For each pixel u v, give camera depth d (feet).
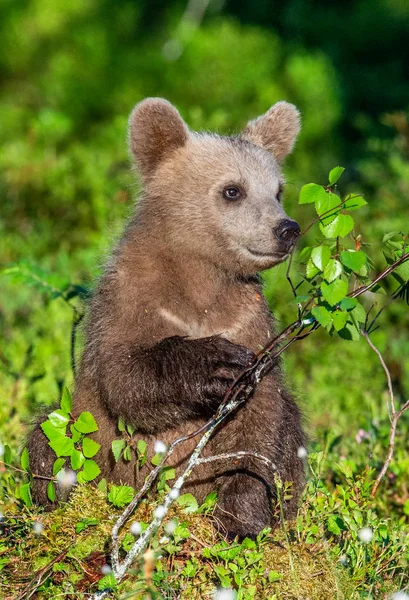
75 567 28.02
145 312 32.91
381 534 29.35
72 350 37.88
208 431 29.04
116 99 102.53
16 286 59.21
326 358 51.96
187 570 27.30
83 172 70.18
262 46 103.86
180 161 36.32
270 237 34.30
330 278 29.63
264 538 28.86
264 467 32.86
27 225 67.51
